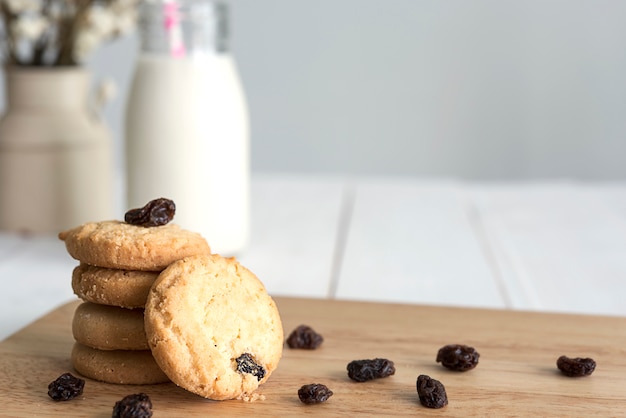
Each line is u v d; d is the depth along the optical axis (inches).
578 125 43.9
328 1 43.0
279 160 44.9
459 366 18.9
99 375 18.3
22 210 27.0
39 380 18.4
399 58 43.5
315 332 20.2
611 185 37.2
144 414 16.9
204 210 25.1
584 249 27.8
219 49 25.4
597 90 43.4
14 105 26.8
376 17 43.1
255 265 25.7
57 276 24.8
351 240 28.2
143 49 25.2
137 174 25.2
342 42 43.4
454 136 44.3
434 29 43.1
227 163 25.2
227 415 17.3
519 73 43.4
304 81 43.9
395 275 25.3
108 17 26.8
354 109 44.1
